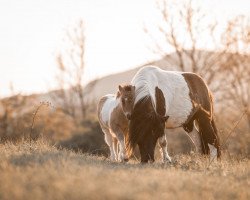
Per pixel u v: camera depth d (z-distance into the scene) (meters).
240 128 27.69
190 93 17.02
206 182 11.01
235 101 33.81
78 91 50.22
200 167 14.18
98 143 29.06
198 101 17.31
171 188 9.93
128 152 14.31
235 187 11.09
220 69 34.78
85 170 10.29
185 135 31.14
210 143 17.95
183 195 9.33
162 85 16.12
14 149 14.41
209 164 14.23
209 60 34.88
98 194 8.45
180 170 12.91
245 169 13.75
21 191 8.32
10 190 8.42
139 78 15.63
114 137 18.70
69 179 9.29
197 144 18.41
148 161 14.23
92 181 9.28
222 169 13.62
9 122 39.06
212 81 34.91
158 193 9.27
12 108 41.72
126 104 15.17
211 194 10.05
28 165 10.86
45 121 38.84
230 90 34.34
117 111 16.61
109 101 18.61
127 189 8.93
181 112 16.78
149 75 15.83
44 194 8.37
